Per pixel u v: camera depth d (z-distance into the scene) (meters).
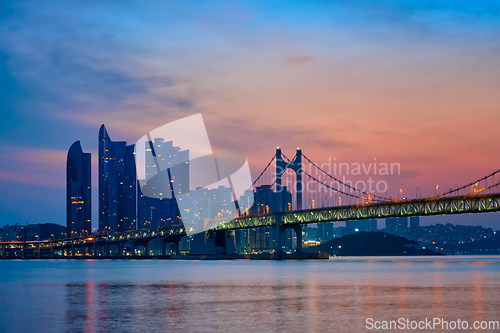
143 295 80.69
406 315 57.69
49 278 130.88
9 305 70.12
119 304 69.50
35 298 78.81
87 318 57.72
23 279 127.56
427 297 74.38
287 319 55.41
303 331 49.22
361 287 91.06
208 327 51.31
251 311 61.22
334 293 80.62
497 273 134.88
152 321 54.97
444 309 62.16
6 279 128.12
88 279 122.94
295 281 106.38
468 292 81.38
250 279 113.31
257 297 75.81
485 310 61.12
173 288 92.50
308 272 140.62
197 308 64.25
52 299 77.12
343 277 118.12
